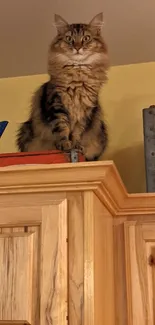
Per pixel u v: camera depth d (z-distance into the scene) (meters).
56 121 1.30
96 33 1.51
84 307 0.91
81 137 1.34
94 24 1.50
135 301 1.17
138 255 1.19
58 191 0.99
